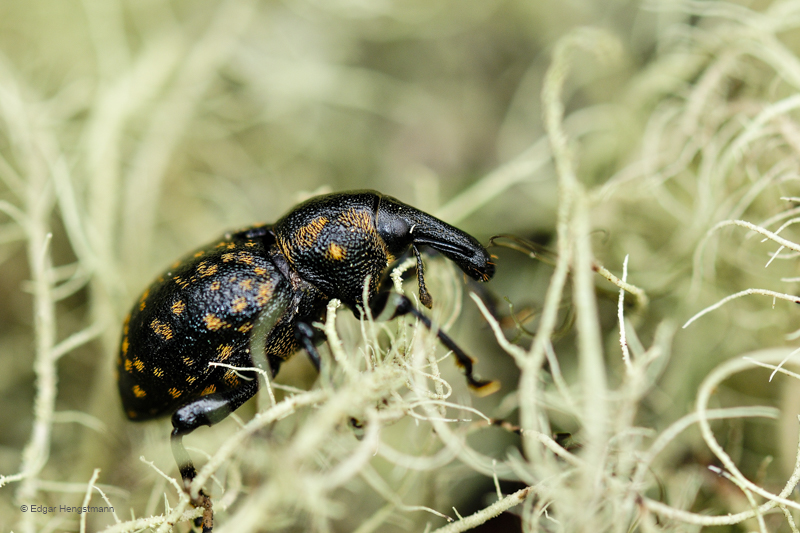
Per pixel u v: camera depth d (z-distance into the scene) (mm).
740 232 110
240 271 107
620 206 116
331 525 109
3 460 112
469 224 120
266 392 105
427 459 105
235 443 100
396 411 101
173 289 106
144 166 120
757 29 112
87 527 109
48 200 114
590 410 99
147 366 106
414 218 107
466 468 109
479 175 125
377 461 110
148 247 120
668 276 112
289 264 107
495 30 130
